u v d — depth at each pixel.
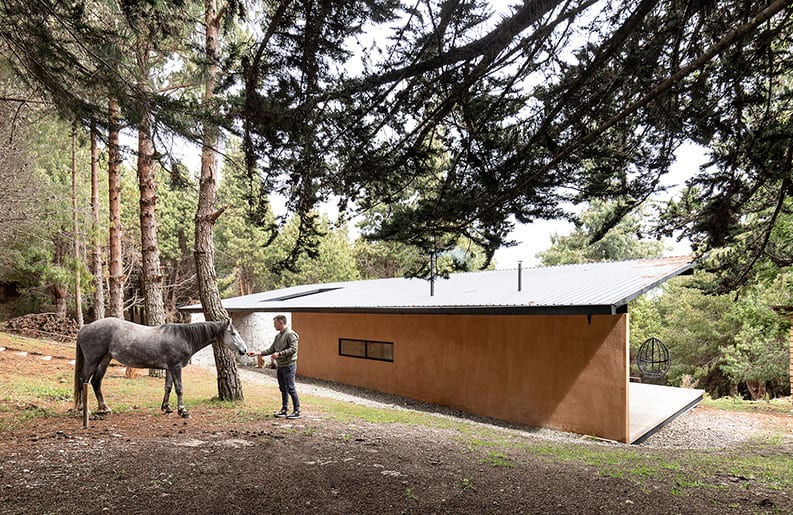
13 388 8.05
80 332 6.30
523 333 9.84
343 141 3.24
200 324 7.07
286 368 7.29
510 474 4.66
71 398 7.95
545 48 2.86
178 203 33.25
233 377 8.62
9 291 23.02
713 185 3.24
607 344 8.52
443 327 11.44
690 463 5.46
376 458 5.07
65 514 3.31
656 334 25.34
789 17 2.66
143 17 3.90
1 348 12.62
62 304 20.55
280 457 4.93
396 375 12.59
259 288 35.62
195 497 3.74
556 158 2.98
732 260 5.99
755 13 2.74
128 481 4.00
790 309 12.33
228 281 33.53
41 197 14.33
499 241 3.36
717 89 2.95
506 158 3.06
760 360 18.89
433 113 3.13
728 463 5.52
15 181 12.69
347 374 14.11
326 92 3.03
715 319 22.77
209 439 5.54
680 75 2.53
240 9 3.37
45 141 13.30
